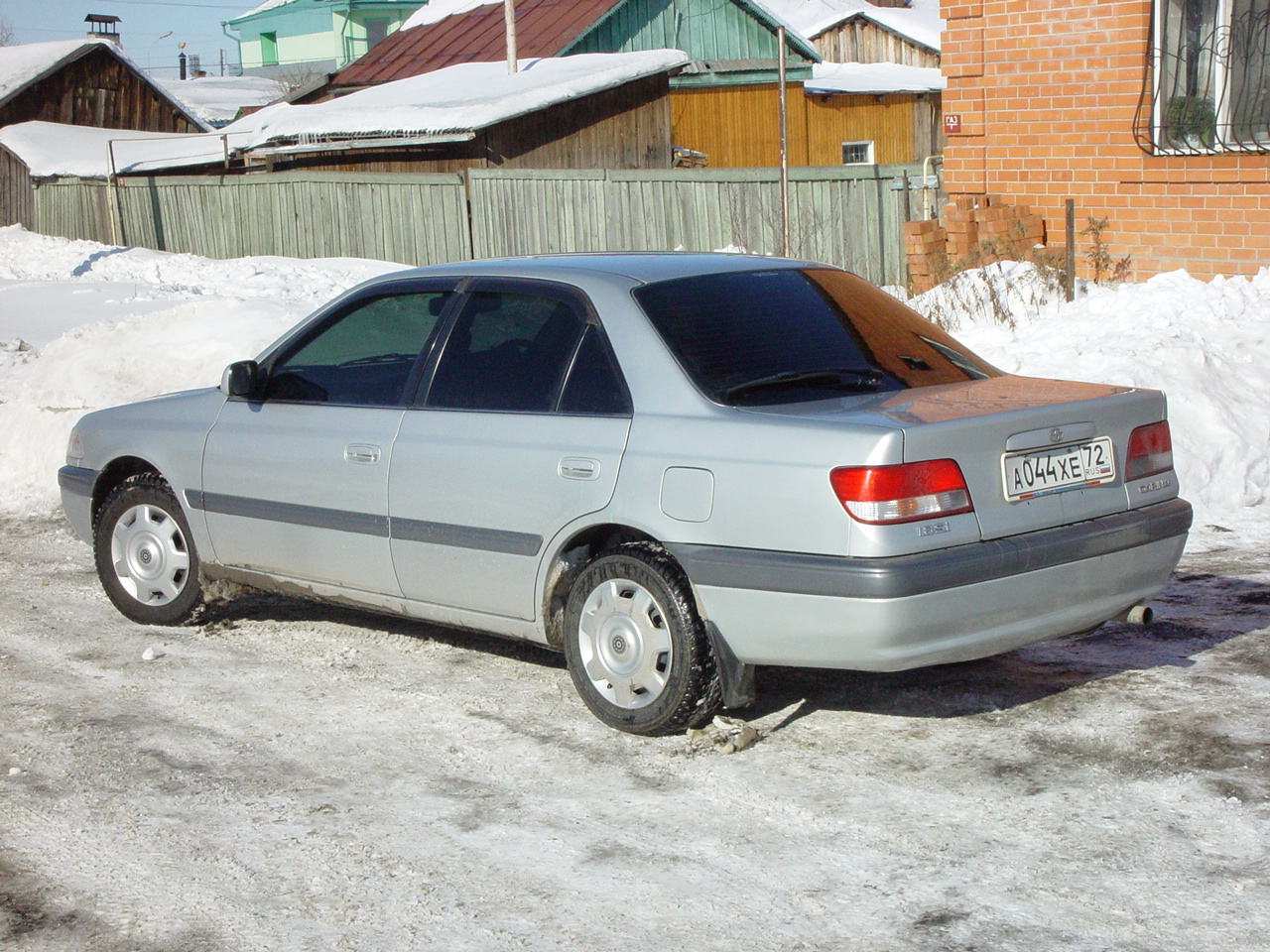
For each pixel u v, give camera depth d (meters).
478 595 5.39
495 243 21.05
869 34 35.53
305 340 6.09
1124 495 4.91
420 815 4.37
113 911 3.78
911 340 5.38
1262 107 11.66
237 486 6.12
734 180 17.91
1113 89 12.41
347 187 23.08
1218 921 3.53
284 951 3.54
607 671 5.01
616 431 4.91
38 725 5.27
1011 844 4.02
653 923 3.63
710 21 28.03
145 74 37.59
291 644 6.29
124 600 6.68
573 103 23.16
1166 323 10.30
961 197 13.63
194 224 26.33
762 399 4.79
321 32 62.69
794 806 4.35
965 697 5.29
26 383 10.84
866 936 3.53
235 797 4.54
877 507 4.32
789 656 4.57
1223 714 4.97
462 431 5.34
